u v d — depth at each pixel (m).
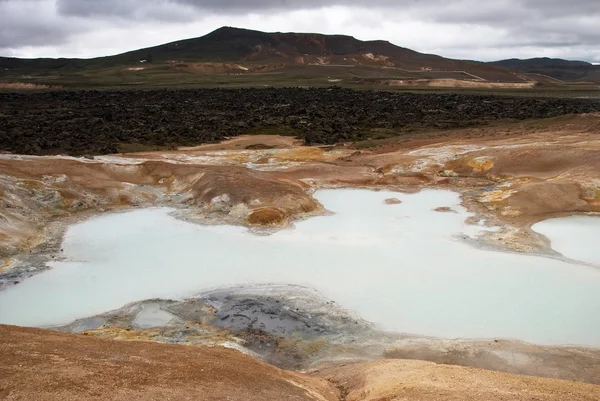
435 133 74.38
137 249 35.31
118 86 189.12
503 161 51.53
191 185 48.53
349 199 46.31
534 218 39.28
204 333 25.22
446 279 30.42
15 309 27.25
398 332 25.36
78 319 26.45
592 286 29.17
